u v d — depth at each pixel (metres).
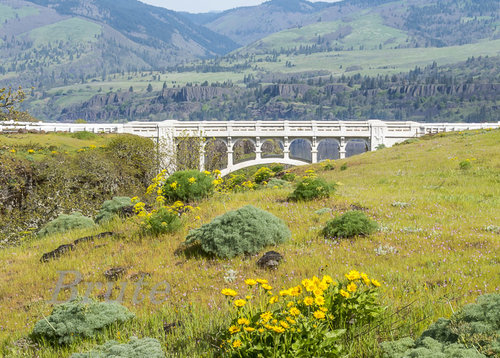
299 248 13.03
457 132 60.75
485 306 6.03
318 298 6.07
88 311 8.92
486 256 11.39
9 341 8.92
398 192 23.73
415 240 13.16
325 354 5.73
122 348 6.78
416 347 5.90
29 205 32.81
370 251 12.34
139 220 17.45
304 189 19.80
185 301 10.11
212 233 13.05
